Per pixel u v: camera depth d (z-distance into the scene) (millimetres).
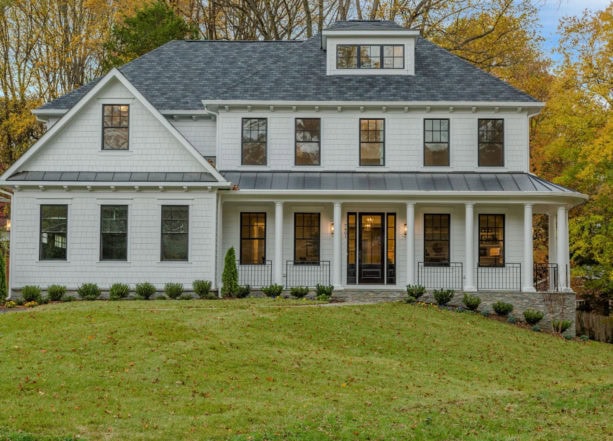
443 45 38875
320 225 25797
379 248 26016
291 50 28188
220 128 25891
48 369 12633
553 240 26375
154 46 36125
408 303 22875
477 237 25719
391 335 18016
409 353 16578
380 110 25812
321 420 10500
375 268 25953
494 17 38656
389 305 21766
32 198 23750
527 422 10789
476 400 12367
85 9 43781
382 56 26812
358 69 26750
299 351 15414
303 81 26531
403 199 24281
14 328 15539
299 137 25969
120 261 23766
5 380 11953
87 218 23797
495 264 25641
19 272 23625
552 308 23672
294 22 44156
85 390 11742
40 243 23703
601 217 29344
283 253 25688
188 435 9781
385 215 25984
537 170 36344
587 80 29031
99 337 14719
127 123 23984
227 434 9844
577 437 10062
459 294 24250
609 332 24594
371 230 26047
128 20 37094
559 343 20734
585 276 31984
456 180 25109
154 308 18922
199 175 23781
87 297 22656
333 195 24125
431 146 25812
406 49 26719
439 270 25625
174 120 26797
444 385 13781
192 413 10875
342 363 14773
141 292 22828
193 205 23859
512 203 24438
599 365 18219
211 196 23844
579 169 29453
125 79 23781
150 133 23938
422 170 25688
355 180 25078
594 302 34000
